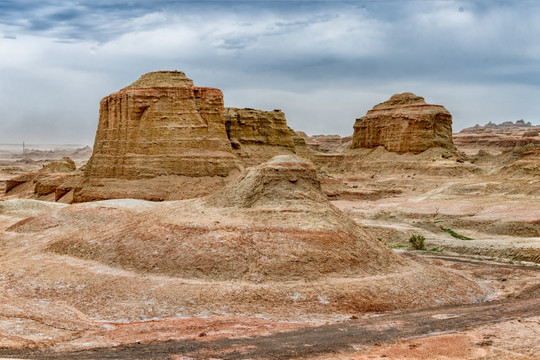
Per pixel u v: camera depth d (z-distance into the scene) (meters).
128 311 35.41
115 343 27.70
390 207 103.19
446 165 146.25
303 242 42.00
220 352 26.22
